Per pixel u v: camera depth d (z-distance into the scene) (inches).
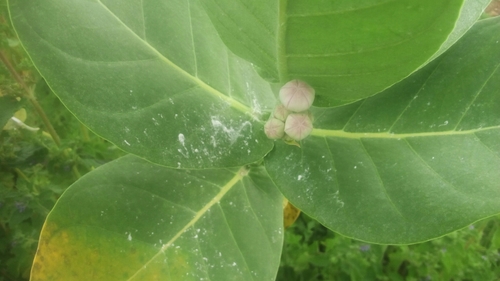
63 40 4.9
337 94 4.7
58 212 5.3
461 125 5.2
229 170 6.4
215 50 5.9
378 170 5.4
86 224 5.4
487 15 10.2
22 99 8.6
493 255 12.1
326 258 11.4
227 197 6.2
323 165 5.6
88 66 5.0
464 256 11.9
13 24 4.8
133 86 5.2
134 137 5.0
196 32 5.9
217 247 5.8
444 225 4.9
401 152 5.4
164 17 5.7
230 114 5.7
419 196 5.1
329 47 3.9
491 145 5.0
